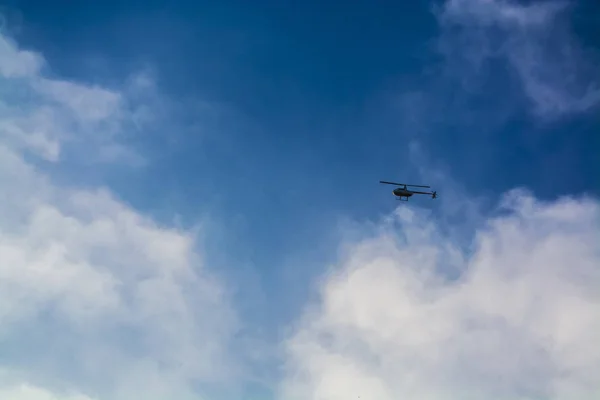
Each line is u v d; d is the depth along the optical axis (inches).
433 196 5270.7
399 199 5201.8
